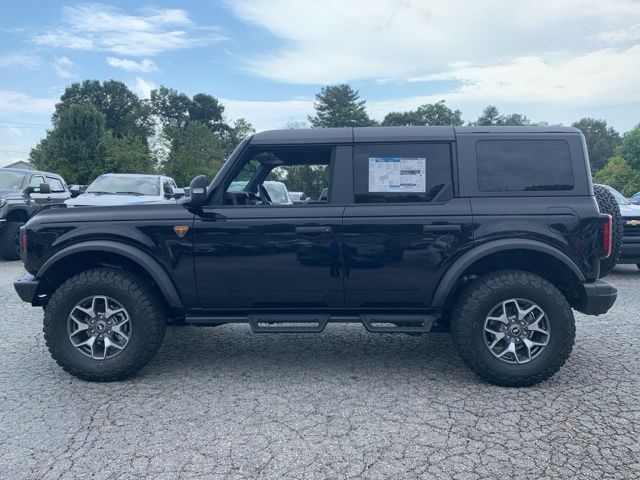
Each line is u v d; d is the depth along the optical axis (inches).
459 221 150.4
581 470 106.0
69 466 108.5
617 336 203.8
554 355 147.6
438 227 150.3
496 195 152.7
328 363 175.3
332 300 156.8
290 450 114.7
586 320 229.3
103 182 438.6
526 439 119.4
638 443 117.4
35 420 130.7
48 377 161.5
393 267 152.7
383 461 109.8
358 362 176.4
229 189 160.1
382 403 140.7
